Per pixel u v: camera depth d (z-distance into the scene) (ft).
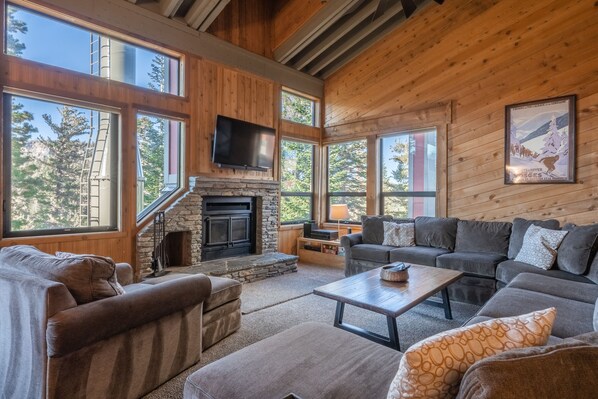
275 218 17.54
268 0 17.70
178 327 6.74
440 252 12.84
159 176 13.87
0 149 9.94
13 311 5.32
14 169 10.30
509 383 2.21
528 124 13.17
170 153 14.26
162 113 13.52
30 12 10.53
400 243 14.61
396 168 17.61
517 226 12.05
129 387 5.77
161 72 13.88
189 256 14.03
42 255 5.95
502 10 13.84
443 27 15.48
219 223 15.47
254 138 16.52
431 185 16.29
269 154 17.38
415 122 16.40
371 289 8.14
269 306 11.03
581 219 12.09
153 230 12.69
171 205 13.62
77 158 11.59
